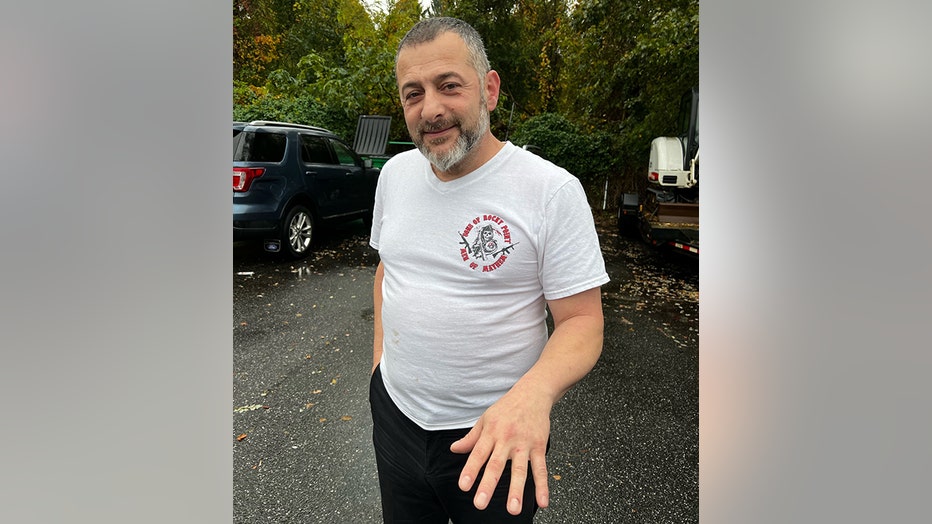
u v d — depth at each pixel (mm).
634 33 8820
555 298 1105
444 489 1226
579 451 2387
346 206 6637
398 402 1279
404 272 1222
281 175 5465
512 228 1092
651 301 4742
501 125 12656
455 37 1064
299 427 2545
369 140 10117
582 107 11289
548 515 1983
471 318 1138
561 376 973
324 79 10617
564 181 1082
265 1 13766
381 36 12258
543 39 13641
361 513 1986
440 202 1166
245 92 10273
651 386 3035
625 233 7996
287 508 2004
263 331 3748
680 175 6281
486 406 1174
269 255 5969
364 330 3785
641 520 1964
